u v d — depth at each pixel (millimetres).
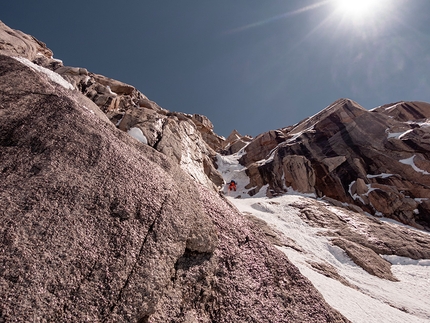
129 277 3592
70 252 3406
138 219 4414
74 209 3953
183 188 6574
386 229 23172
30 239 3297
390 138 35500
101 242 3760
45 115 5512
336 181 34812
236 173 48219
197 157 18328
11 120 5059
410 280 15844
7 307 2633
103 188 4539
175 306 4059
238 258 5766
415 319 9758
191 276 4660
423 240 21344
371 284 14453
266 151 51719
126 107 16812
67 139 5152
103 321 3051
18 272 2930
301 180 37312
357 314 8320
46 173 4277
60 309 2900
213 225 5914
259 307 4867
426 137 32469
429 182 28812
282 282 5691
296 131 54969
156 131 12289
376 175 32969
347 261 17609
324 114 48906
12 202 3623
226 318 4445
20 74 6355
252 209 27547
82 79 15562
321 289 9930
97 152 5234
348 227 23359
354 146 37875
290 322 4777
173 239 4598
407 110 40531
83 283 3236
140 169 5551
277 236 18859
